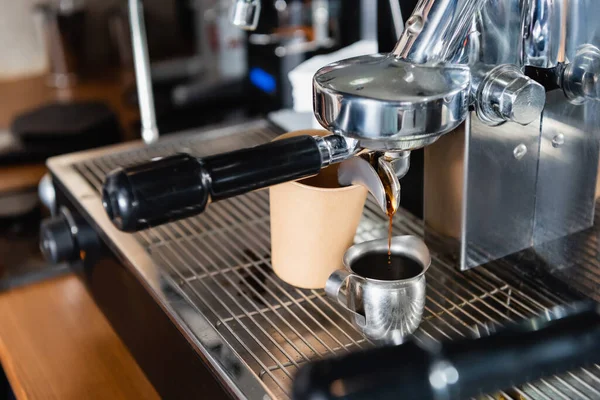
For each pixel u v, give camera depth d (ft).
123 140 5.03
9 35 6.29
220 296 2.26
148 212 1.62
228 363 1.92
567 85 1.95
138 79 3.17
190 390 2.13
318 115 1.67
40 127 4.91
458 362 1.71
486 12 1.82
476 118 1.98
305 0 4.42
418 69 1.64
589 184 2.00
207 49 5.70
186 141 3.26
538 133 2.07
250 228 2.68
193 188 1.66
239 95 5.35
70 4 6.31
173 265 2.44
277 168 1.76
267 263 2.44
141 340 2.47
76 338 2.72
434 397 1.66
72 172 3.06
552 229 2.13
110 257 2.61
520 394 1.84
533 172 2.12
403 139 1.59
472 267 2.19
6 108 5.68
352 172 1.93
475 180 2.06
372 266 2.05
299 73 3.05
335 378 1.65
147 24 6.20
